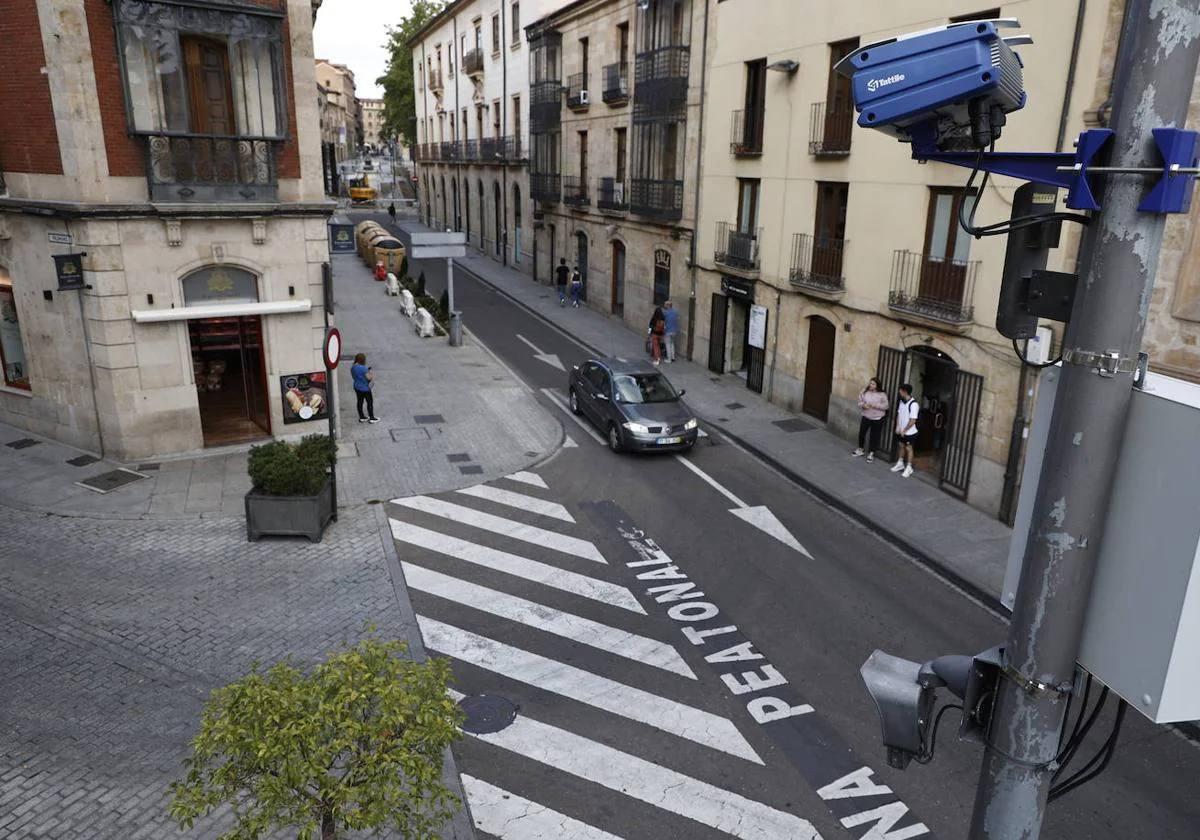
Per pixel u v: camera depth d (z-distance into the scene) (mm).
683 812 6910
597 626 9805
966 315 13375
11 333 15531
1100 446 2273
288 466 11586
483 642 9383
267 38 13805
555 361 23375
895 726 2965
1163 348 10273
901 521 12969
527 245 38250
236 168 14031
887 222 15234
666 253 24500
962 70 2561
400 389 19797
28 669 8562
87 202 13008
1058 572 2373
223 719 4566
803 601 10570
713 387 20812
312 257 15008
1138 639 2229
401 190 88000
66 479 13688
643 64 24000
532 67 34094
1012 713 2510
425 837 5156
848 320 16516
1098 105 11203
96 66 12750
